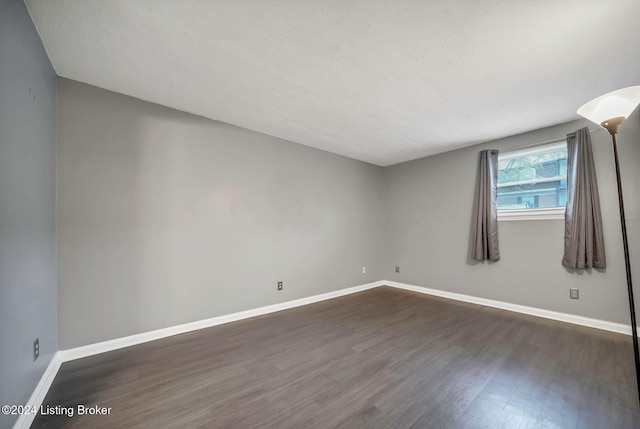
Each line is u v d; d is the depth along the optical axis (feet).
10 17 4.18
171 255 8.63
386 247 16.37
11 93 4.26
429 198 14.26
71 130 7.04
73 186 7.04
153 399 5.30
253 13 4.78
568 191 9.57
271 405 5.12
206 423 4.64
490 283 11.81
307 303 12.35
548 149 10.37
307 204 12.57
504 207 11.80
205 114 9.27
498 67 6.42
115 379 6.01
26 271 4.86
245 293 10.33
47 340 5.93
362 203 15.23
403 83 7.19
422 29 5.17
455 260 13.10
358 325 9.45
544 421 4.70
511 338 8.27
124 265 7.77
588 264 9.02
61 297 6.79
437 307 11.66
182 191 8.90
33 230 5.24
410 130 10.70
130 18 4.90
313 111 8.98
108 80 7.13
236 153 10.21
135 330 7.91
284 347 7.68
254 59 6.19
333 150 13.35
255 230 10.68
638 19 4.81
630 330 8.42
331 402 5.21
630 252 8.50
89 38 5.47
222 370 6.40
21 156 4.67
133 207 7.97
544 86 7.30
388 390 5.60
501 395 5.42
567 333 8.63
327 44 5.65
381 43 5.60
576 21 4.89
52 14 4.81
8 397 4.03
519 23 4.97
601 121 5.63
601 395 5.40
